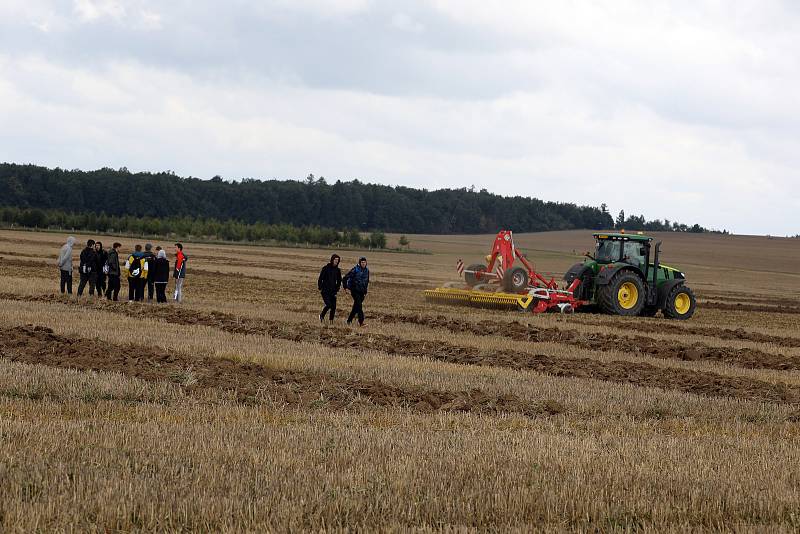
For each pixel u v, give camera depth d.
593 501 7.56
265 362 15.75
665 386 16.25
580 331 26.25
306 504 7.11
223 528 6.51
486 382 14.85
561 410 12.88
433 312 30.73
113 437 9.13
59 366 14.36
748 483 8.44
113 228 130.75
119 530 6.49
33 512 6.59
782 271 110.56
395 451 9.13
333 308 24.98
